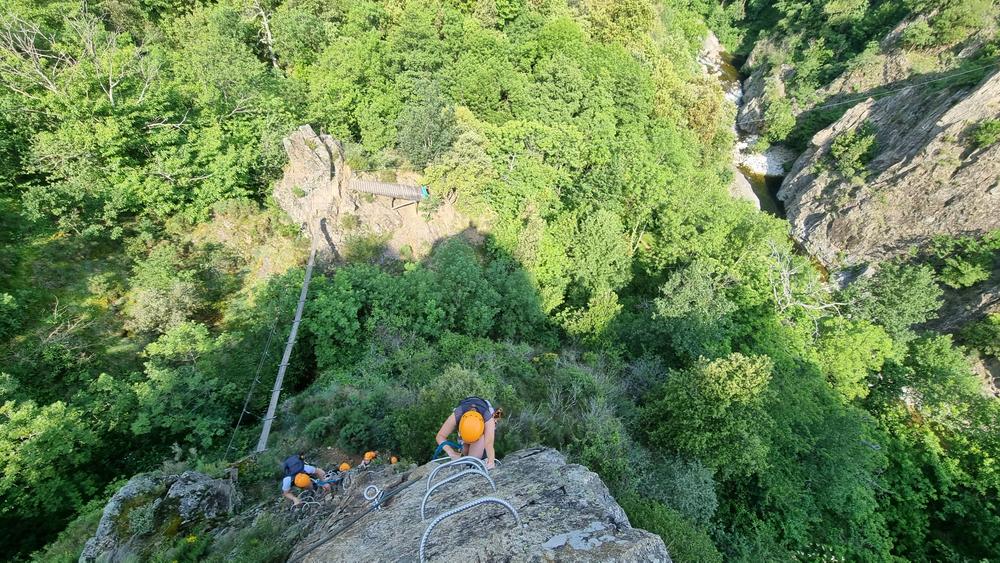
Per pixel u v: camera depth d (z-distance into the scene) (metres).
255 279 24.59
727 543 18.19
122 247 22.77
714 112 50.53
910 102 45.59
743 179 54.06
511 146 31.14
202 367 18.78
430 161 28.69
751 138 60.56
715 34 79.31
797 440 21.55
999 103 38.06
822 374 27.41
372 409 15.47
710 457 17.50
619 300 33.62
